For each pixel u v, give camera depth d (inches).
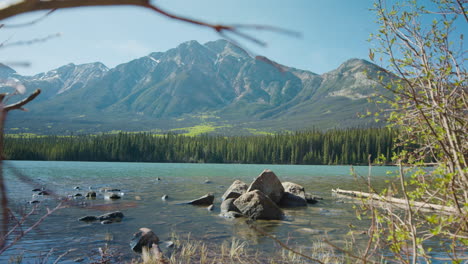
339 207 637.9
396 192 137.9
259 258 295.0
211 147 5073.8
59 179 1208.8
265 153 4867.1
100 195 738.8
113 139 4815.5
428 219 130.9
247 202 529.7
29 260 280.7
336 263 258.7
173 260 283.4
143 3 27.3
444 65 164.9
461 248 150.7
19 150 4025.6
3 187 28.4
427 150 178.9
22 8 23.8
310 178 1571.1
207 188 990.4
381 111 173.5
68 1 25.1
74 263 276.5
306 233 406.3
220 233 403.5
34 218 443.8
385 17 169.5
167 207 605.3
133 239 340.2
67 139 5836.6
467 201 139.2
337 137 4463.6
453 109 160.9
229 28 29.8
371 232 130.1
